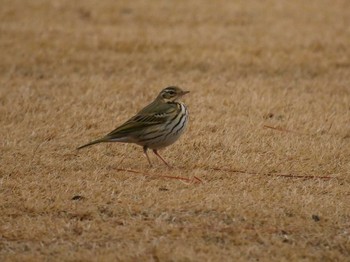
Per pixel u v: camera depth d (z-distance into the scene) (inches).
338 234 408.8
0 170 492.7
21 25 896.3
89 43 832.3
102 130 585.0
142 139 493.4
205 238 401.7
